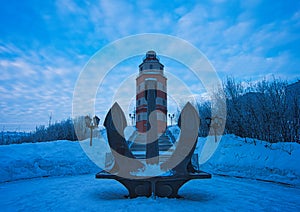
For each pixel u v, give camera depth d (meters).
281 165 9.48
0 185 7.74
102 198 5.68
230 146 13.56
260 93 15.04
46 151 12.26
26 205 5.09
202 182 8.41
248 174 9.96
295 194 6.32
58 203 5.20
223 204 5.10
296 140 13.09
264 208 4.87
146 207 4.66
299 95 13.71
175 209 4.55
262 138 14.57
